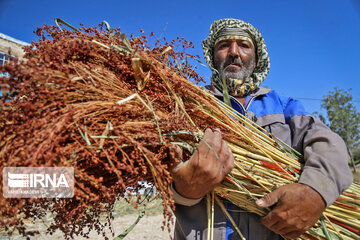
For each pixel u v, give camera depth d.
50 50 0.92
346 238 1.20
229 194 1.22
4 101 0.82
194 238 1.28
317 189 1.06
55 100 0.89
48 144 0.75
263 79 1.84
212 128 1.24
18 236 3.67
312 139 1.28
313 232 1.19
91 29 1.17
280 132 1.47
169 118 1.07
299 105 1.56
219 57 1.79
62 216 0.98
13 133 0.77
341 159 1.16
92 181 0.84
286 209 1.06
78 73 0.95
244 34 1.76
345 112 16.89
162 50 1.27
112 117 0.98
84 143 0.87
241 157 1.22
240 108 1.59
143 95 1.12
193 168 1.01
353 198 1.27
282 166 1.25
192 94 1.21
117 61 1.12
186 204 1.20
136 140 0.98
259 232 1.25
